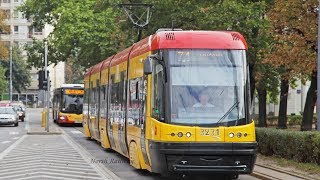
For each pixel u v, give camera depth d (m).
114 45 45.47
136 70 18.00
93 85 30.50
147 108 15.88
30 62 60.59
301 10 23.80
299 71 24.12
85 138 35.28
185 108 14.60
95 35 47.53
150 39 16.38
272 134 20.44
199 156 14.27
